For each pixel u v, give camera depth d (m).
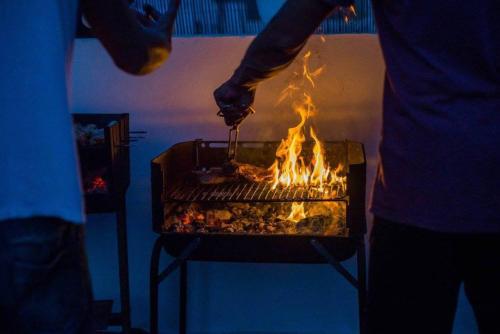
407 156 1.74
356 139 3.21
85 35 3.22
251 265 3.34
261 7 3.14
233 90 2.22
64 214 1.49
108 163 2.79
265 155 3.19
